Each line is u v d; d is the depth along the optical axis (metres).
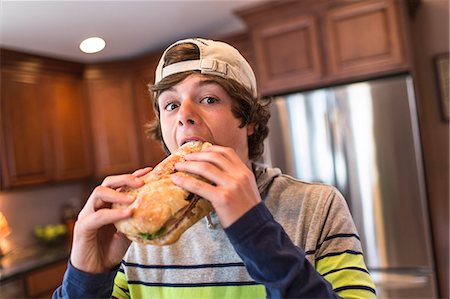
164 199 0.57
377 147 2.18
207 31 2.79
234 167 0.57
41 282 2.49
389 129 2.16
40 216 3.18
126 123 3.20
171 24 2.50
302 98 2.35
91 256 0.64
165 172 0.61
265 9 2.46
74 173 3.06
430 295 2.11
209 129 0.71
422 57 2.56
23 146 2.70
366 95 2.21
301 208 0.77
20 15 1.95
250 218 0.54
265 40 2.51
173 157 0.64
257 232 0.53
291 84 2.44
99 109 3.21
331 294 0.56
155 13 2.26
